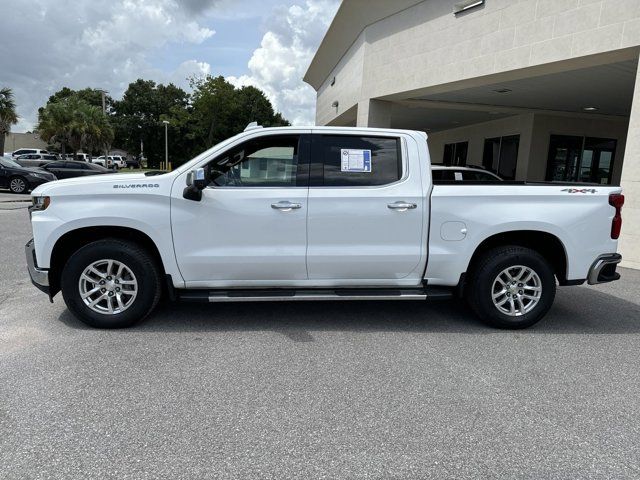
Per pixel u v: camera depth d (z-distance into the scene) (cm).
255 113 7281
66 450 283
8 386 359
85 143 4509
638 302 621
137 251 470
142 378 375
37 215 461
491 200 488
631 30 857
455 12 1198
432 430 311
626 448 296
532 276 500
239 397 348
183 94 7462
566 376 395
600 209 498
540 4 1009
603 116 1716
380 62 1459
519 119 1769
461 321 530
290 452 285
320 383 373
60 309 540
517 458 284
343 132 487
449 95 1421
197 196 458
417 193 482
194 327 492
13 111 3650
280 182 479
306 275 487
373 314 548
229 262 473
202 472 265
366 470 270
